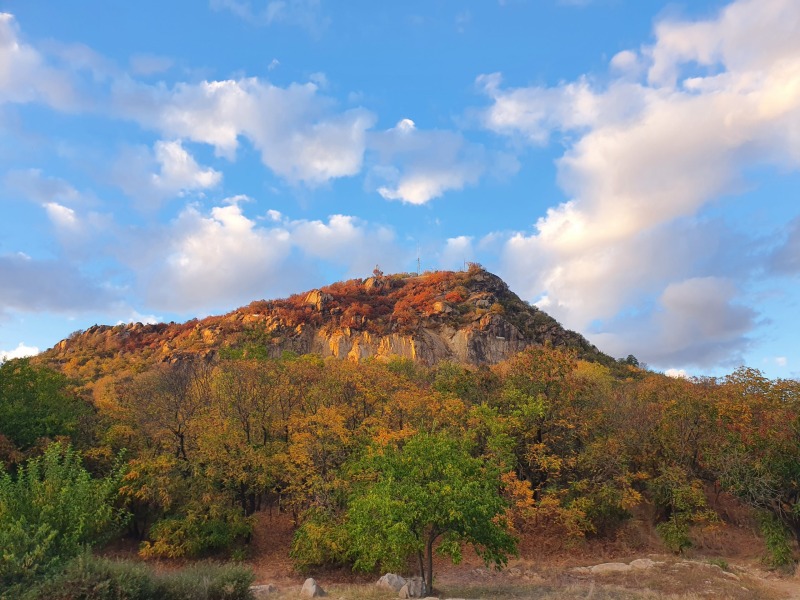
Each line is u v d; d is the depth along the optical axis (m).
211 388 37.53
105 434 33.91
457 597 18.78
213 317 116.44
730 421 32.75
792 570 25.86
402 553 20.23
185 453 33.19
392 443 22.14
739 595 20.14
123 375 71.75
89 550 14.79
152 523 30.44
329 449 29.81
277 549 30.52
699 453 34.28
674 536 29.77
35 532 15.03
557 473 32.31
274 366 37.88
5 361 36.53
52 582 13.05
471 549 29.81
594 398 38.78
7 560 13.62
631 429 35.94
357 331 102.31
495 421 30.97
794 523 28.03
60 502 16.12
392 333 100.56
